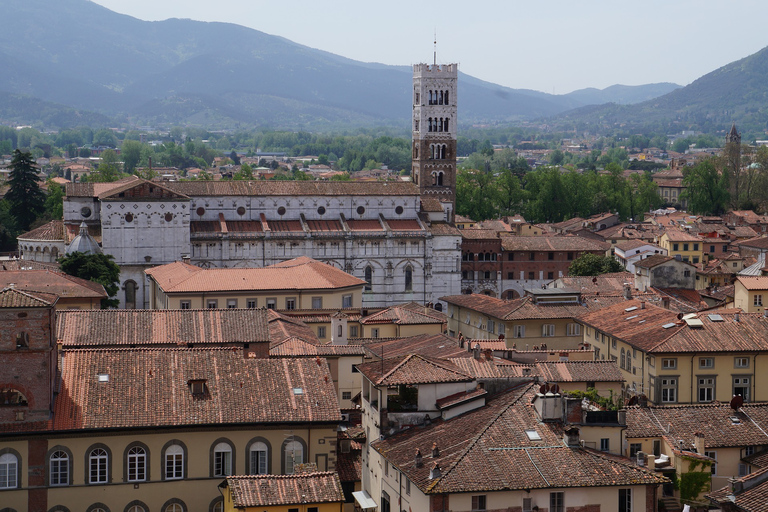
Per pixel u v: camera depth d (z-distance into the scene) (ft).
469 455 277.03
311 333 507.30
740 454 327.26
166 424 314.96
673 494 310.24
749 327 440.86
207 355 344.49
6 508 305.53
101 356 337.11
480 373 336.49
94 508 311.06
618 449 296.51
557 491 270.05
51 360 314.35
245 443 322.75
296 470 310.65
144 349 344.49
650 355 427.74
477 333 617.21
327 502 280.92
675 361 426.92
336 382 441.27
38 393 307.78
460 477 268.00
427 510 265.75
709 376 427.74
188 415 319.27
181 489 317.42
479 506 266.16
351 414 376.68
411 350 429.79
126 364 335.06
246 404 327.06
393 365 329.93
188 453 318.65
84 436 310.45
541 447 282.77
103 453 312.29
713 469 325.42
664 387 426.51
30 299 308.19
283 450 325.62
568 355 433.48
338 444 342.85
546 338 565.94
